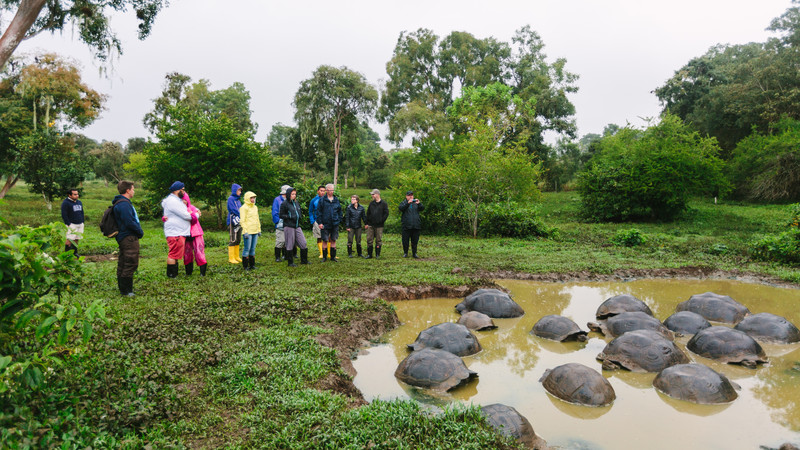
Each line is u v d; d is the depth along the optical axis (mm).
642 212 22688
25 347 3617
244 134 18562
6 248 2828
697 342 5906
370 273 9562
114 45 14914
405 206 11797
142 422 3389
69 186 25266
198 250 8805
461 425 3596
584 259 11961
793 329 6398
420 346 5738
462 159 17547
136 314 5984
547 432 4055
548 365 5551
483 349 6043
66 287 3273
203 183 18188
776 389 4934
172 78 36062
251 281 8414
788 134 27969
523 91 42938
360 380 4992
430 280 8914
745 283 10078
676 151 22359
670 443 3898
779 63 34062
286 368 4602
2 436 2684
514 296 8789
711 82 40062
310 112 41125
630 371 5258
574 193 40156
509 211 17234
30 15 10797
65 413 3229
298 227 10398
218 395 4020
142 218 22094
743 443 3906
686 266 11102
